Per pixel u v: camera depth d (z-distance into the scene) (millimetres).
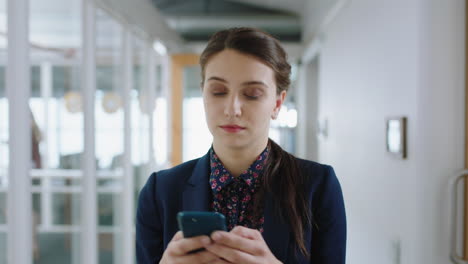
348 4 2531
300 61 4586
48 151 1672
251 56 635
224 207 717
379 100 1903
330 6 2963
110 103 2516
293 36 4695
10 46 1399
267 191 704
